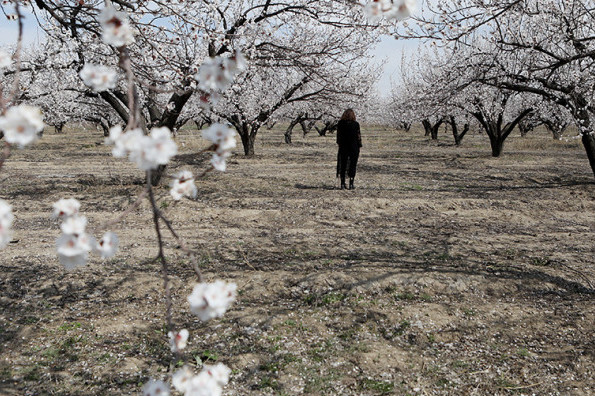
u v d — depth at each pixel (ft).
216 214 29.04
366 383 12.14
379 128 188.14
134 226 26.61
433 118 98.27
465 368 12.80
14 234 25.17
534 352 13.52
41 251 22.03
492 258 20.80
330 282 17.80
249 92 57.82
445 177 46.21
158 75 20.62
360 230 26.23
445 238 24.43
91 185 38.58
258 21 29.07
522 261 20.34
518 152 73.72
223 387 11.98
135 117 4.90
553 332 14.56
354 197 34.40
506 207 31.83
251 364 13.01
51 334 14.55
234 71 4.89
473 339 14.28
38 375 12.42
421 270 18.89
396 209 31.22
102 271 19.26
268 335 14.49
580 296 17.01
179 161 55.42
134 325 15.20
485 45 42.91
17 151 74.23
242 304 16.62
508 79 35.37
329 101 44.93
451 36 21.03
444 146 90.43
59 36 26.73
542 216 29.81
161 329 15.01
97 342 14.14
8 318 15.43
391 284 17.63
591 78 31.24
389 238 24.41
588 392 11.65
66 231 4.53
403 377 12.43
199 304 4.29
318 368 12.82
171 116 33.32
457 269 19.10
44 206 31.40
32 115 3.95
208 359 13.23
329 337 14.47
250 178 43.14
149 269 19.53
